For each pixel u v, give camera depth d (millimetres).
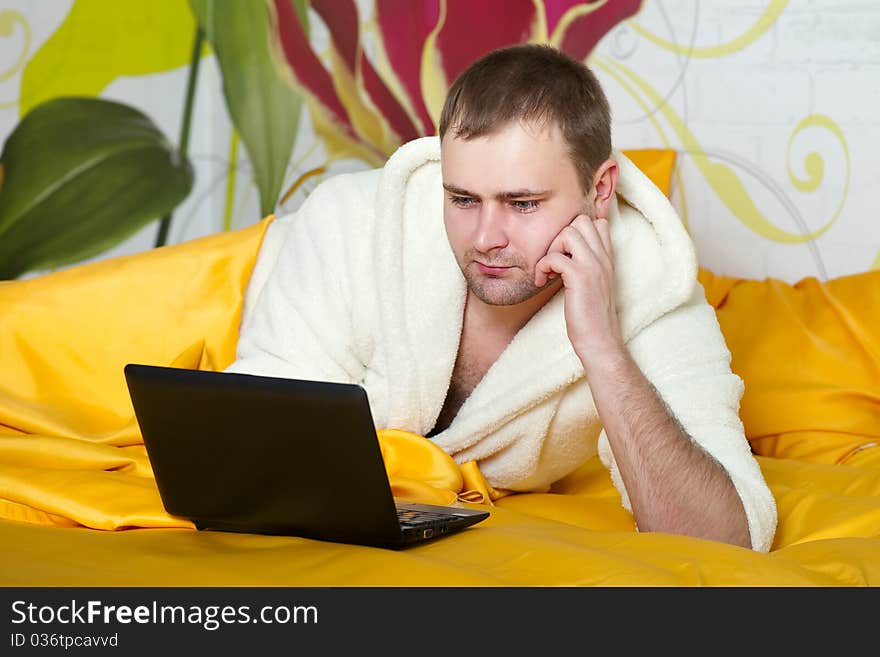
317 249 1662
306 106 2822
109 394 1833
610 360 1346
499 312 1532
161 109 2883
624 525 1484
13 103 2703
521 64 1345
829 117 2227
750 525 1320
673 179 2408
